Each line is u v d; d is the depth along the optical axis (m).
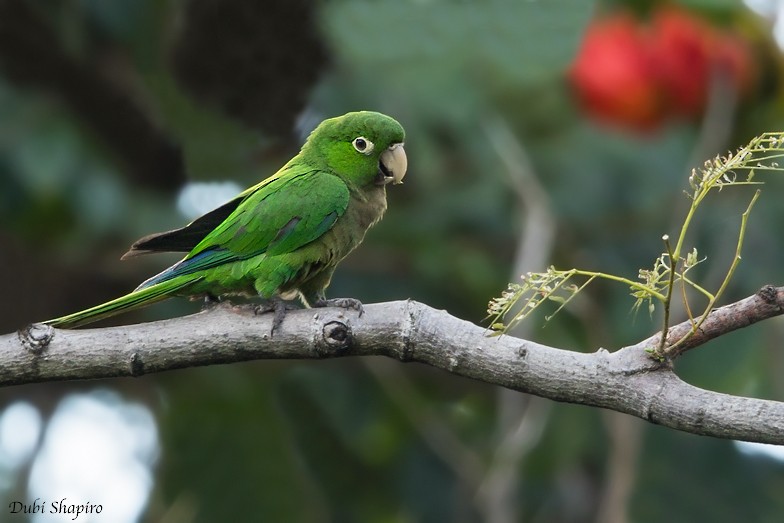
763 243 12.46
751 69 11.36
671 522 12.15
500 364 6.41
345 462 13.85
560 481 14.14
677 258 5.82
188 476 12.80
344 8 10.84
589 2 11.13
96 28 11.42
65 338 6.81
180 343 6.83
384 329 6.67
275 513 12.71
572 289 5.94
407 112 11.56
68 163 11.60
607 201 12.58
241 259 8.57
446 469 14.18
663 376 6.16
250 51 10.22
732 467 12.53
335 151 9.20
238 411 12.98
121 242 12.65
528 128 12.30
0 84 11.64
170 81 10.66
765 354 12.71
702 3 11.51
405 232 12.91
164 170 11.81
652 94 11.58
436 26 11.08
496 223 12.68
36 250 12.66
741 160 5.61
